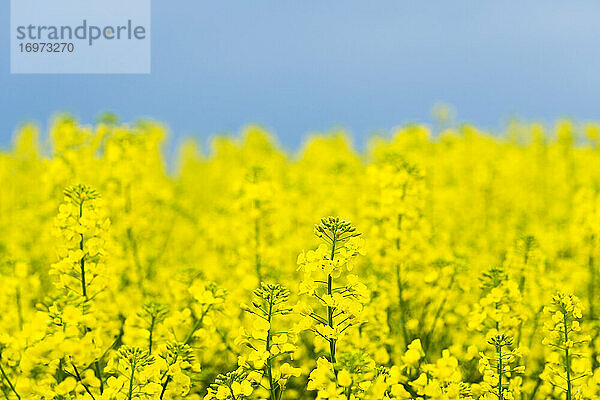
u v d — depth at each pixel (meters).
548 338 4.77
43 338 4.10
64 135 8.04
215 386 4.23
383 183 7.16
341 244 4.16
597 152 14.23
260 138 16.86
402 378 4.05
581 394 4.66
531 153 15.66
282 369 4.30
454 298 7.34
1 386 4.69
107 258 5.18
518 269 6.86
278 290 4.30
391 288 7.02
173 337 5.04
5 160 13.98
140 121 10.49
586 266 8.62
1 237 12.11
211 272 8.40
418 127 11.01
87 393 4.20
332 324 4.14
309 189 12.79
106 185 8.61
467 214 12.16
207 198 15.68
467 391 4.29
